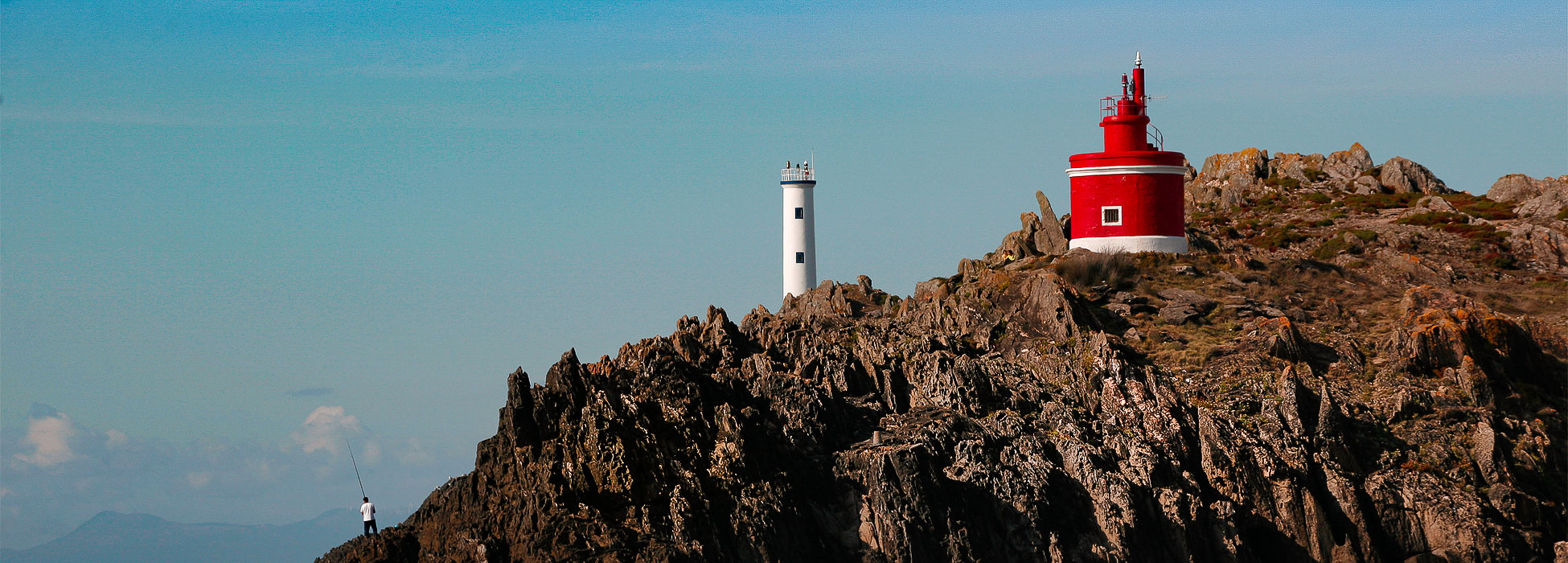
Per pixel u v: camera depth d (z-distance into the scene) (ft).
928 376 218.38
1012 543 190.60
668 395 198.49
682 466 187.83
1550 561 200.85
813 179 431.02
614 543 176.14
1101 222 298.15
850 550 187.21
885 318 256.93
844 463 195.21
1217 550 196.65
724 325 232.94
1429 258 326.65
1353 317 264.52
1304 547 199.41
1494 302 289.74
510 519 183.21
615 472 183.73
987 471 195.72
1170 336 246.47
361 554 186.60
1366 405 222.48
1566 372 243.40
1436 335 235.81
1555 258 325.83
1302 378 225.35
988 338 240.53
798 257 432.25
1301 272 293.84
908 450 191.42
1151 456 201.77
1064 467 200.54
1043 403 215.31
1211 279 282.97
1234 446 205.67
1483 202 385.29
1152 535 195.11
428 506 194.39
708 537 180.24
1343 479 204.23
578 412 189.78
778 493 187.83
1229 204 415.03
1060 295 242.58
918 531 185.47
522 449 187.01
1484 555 197.26
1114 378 218.59
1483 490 208.33
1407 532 202.39
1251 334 240.53
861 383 220.43
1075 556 190.39
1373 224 362.74
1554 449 221.46
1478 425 216.54
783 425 202.39
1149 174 295.69
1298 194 412.57
